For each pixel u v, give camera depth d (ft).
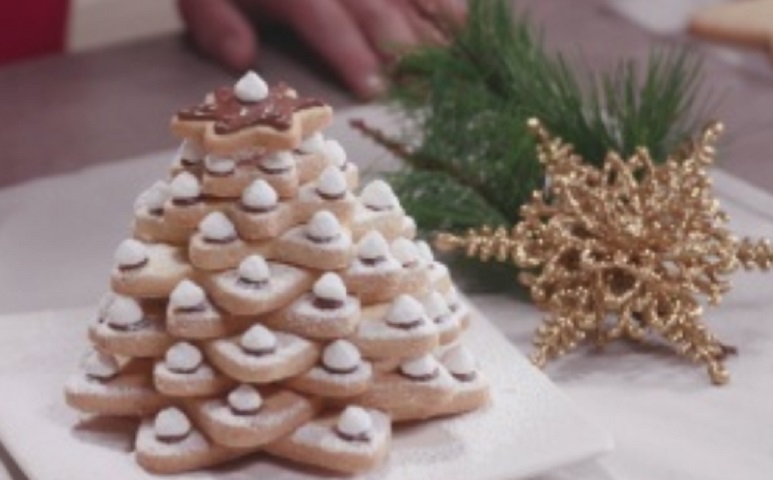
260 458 2.35
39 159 3.28
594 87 2.92
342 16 3.58
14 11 4.24
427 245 2.66
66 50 4.38
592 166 2.78
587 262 2.64
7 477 2.39
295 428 2.33
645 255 2.68
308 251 2.33
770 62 3.59
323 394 2.33
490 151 2.83
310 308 2.33
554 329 2.65
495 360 2.53
